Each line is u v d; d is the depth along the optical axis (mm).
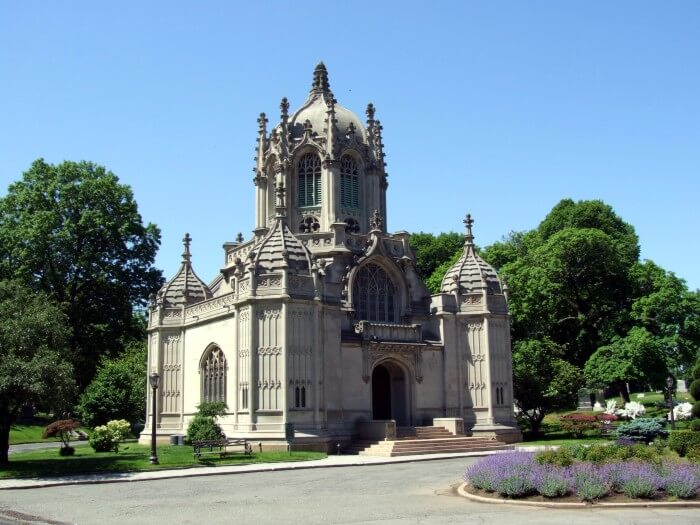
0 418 43344
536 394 66562
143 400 78438
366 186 68562
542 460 33125
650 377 76188
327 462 46219
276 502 29375
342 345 57812
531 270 83625
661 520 23734
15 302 44719
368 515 25641
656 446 40625
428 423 61438
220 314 58500
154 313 66562
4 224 69938
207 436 51188
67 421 53031
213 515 26438
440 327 63625
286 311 53656
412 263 65750
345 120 69875
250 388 53281
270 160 68625
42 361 40906
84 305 71000
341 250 61312
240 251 66438
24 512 28172
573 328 89625
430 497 30094
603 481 28266
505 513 25594
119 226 71750
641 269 85812
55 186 70500
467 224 68438
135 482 37656
